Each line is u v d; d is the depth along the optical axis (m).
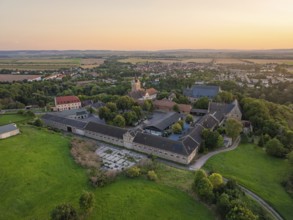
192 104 165.12
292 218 58.41
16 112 152.00
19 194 64.25
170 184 69.44
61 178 72.50
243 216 50.06
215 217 55.94
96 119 140.25
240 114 128.62
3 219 55.44
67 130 124.25
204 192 60.31
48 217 55.66
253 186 70.69
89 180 70.88
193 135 96.44
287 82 199.00
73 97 172.50
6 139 101.31
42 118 135.88
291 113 134.12
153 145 91.88
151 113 151.75
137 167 77.69
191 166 83.56
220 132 108.94
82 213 55.72
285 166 83.06
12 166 78.06
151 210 57.84
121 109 147.00
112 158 90.75
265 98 176.25
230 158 88.94
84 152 91.75
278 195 67.00
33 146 94.94
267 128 107.50
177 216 56.03
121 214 56.47
